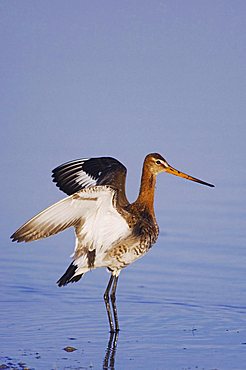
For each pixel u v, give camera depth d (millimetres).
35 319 15234
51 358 13211
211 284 17344
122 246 15094
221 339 14242
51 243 20219
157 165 16016
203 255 19219
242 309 15922
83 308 15977
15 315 15445
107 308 14984
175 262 18781
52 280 17578
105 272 18281
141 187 15906
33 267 18391
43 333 14469
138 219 15367
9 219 21438
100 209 14320
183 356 13383
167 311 15852
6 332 14484
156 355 13438
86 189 13859
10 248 19625
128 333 14594
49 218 13805
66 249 19766
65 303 16250
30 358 13195
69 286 17250
